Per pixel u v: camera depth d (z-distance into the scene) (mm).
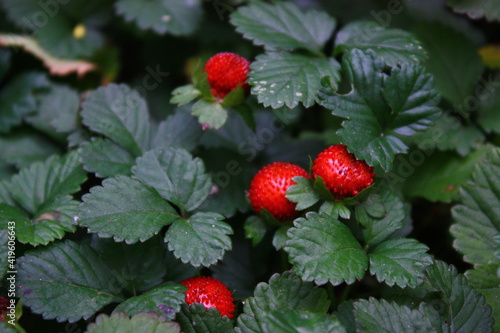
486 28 374
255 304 298
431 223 348
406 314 291
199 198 309
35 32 379
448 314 297
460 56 354
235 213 328
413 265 294
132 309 293
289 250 295
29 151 355
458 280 301
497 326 304
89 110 330
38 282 298
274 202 306
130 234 298
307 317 282
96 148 324
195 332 295
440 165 342
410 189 341
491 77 362
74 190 316
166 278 312
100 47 384
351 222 313
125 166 323
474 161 340
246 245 328
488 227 316
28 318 309
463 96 351
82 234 317
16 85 369
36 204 318
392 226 304
